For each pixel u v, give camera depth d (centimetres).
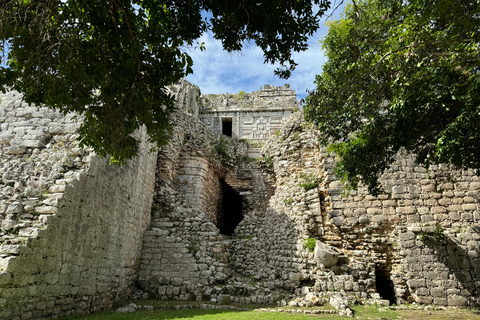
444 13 728
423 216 1311
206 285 1242
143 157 1355
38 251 694
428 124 927
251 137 2717
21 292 641
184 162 1727
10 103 1055
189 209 1442
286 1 675
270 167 1812
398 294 1210
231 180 2000
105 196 1002
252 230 1608
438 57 743
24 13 604
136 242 1262
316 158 1516
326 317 923
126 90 732
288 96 2825
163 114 793
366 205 1349
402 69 796
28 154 952
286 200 1498
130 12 654
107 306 1005
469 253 1217
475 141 830
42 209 756
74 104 723
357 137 1042
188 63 716
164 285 1251
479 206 1291
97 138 765
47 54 635
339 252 1290
